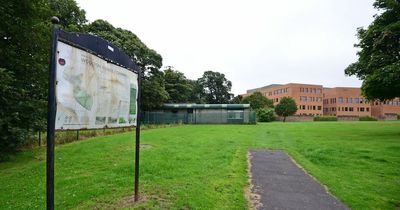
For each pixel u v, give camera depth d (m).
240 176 7.23
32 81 12.27
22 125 11.34
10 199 5.42
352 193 6.12
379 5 22.23
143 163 8.44
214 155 10.44
